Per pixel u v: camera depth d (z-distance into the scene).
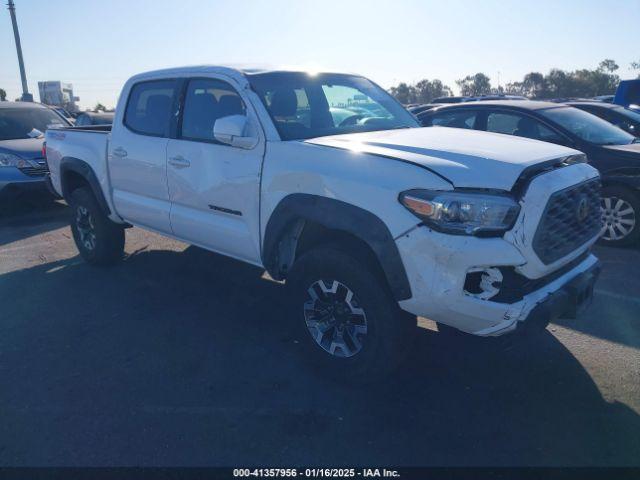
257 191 3.86
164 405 3.41
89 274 5.82
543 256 3.04
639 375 3.64
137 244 6.90
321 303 3.65
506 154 3.27
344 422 3.21
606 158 6.27
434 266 2.96
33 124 9.85
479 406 3.35
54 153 6.12
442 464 2.85
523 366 3.81
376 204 3.14
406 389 3.55
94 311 4.84
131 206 5.18
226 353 4.06
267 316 4.71
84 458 2.94
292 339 4.27
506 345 3.11
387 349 3.31
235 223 4.17
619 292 5.04
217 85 4.37
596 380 3.60
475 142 3.61
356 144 3.58
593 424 3.15
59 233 7.63
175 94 4.68
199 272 5.82
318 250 3.50
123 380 3.70
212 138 4.29
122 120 5.22
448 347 4.09
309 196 3.49
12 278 5.75
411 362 3.88
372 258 3.34
